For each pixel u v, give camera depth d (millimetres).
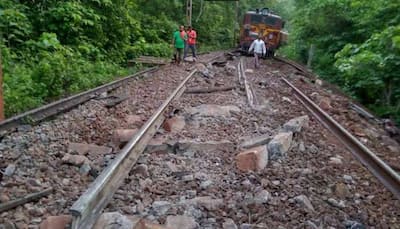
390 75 12141
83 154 5469
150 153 5559
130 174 4707
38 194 4051
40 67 9469
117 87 10742
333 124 7566
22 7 12945
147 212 3918
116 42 17516
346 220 4043
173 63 18438
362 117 10156
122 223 3379
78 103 8156
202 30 42531
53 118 7066
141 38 20734
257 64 19203
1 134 5781
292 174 5082
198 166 5238
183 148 5758
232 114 8023
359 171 5488
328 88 15148
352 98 13391
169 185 4590
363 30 16094
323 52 23375
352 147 6398
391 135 8992
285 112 8820
